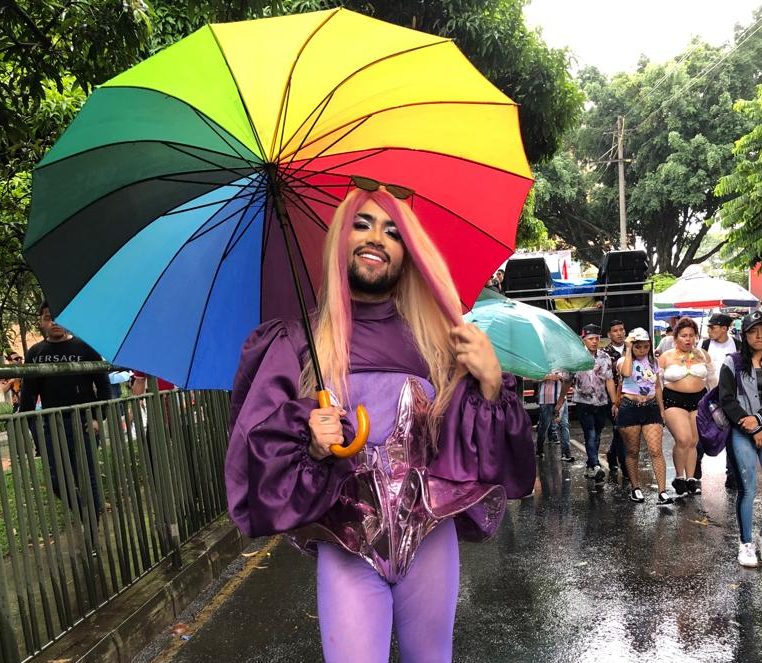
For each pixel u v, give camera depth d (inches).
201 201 83.4
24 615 128.9
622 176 1172.5
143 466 180.4
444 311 75.4
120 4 169.0
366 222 76.1
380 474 70.7
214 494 234.1
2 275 322.3
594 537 233.1
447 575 74.8
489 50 427.2
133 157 76.0
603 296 507.5
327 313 74.7
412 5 408.2
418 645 74.5
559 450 404.5
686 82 1182.9
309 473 64.2
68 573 154.6
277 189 77.3
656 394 277.7
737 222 766.5
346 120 75.0
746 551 198.1
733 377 200.4
